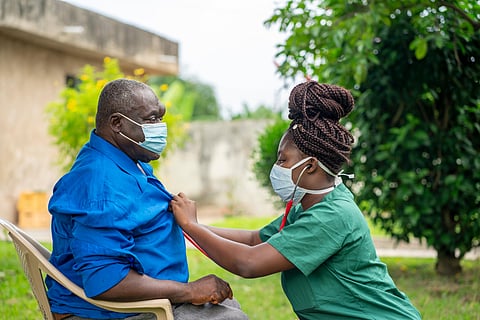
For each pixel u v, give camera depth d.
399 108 6.71
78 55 12.02
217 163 16.28
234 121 16.17
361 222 2.81
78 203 2.66
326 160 2.79
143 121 2.82
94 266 2.56
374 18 5.68
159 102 2.90
